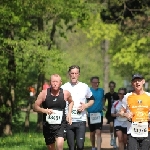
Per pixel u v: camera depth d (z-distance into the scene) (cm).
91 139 2977
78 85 2205
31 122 6588
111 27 4906
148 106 1944
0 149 2947
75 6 4122
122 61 5072
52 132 1905
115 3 5006
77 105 2183
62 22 5212
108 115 3553
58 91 1894
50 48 4191
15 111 4947
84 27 4403
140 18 5100
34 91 5488
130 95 1961
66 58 4809
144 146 1958
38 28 4300
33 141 3484
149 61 5119
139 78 1947
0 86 4169
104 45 8288
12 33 3888
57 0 3869
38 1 3678
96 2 4881
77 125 2177
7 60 3972
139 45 5044
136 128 1947
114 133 3291
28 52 3638
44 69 3747
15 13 3619
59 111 1892
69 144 2189
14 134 4206
